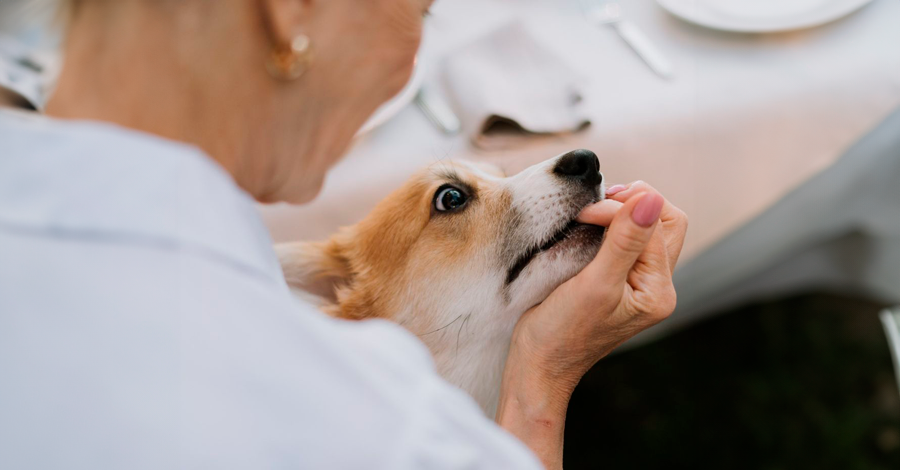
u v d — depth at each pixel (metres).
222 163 0.66
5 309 0.49
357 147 1.24
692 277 1.52
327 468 0.51
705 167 1.32
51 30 0.64
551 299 0.90
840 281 1.94
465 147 1.24
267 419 0.50
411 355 0.61
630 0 1.52
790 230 1.57
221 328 0.50
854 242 1.81
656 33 1.44
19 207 0.51
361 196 1.18
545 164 1.03
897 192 1.54
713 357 2.34
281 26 0.60
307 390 0.51
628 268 0.85
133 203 0.52
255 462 0.49
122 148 0.54
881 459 2.12
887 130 1.41
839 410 2.21
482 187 1.03
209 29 0.59
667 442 2.17
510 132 1.26
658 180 1.31
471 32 1.45
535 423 0.92
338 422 0.52
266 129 0.67
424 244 1.01
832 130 1.35
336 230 1.10
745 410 2.22
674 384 2.29
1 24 0.67
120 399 0.48
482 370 0.97
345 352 0.55
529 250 0.98
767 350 2.34
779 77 1.34
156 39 0.58
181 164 0.54
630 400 2.26
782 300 2.44
